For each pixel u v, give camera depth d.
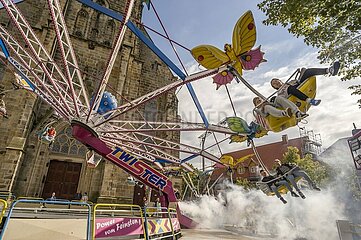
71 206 18.95
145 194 25.17
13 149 19.22
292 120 7.36
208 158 17.89
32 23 25.98
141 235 9.91
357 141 9.95
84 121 11.68
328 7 6.70
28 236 7.06
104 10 9.70
